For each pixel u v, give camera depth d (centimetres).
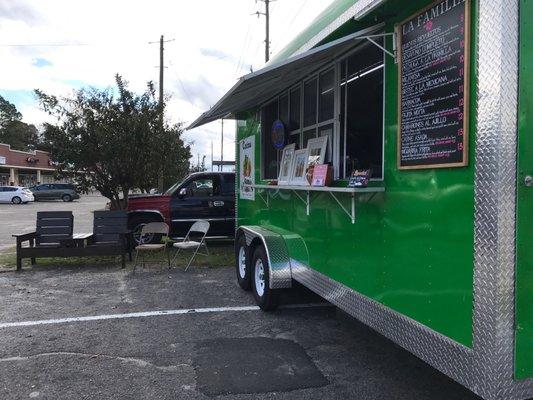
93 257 912
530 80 215
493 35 214
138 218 991
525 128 214
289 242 520
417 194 275
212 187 1036
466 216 234
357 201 351
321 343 444
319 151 436
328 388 350
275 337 461
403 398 333
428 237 264
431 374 373
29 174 5372
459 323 237
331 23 357
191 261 835
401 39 293
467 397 333
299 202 487
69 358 409
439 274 254
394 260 300
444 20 251
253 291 583
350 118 379
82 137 1112
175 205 998
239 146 751
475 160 226
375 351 423
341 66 397
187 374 376
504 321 213
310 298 604
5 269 802
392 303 302
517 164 213
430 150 262
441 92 253
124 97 1174
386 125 312
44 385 357
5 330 483
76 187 1160
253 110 670
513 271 213
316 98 455
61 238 819
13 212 2336
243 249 654
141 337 462
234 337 461
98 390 349
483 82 220
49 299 607
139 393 344
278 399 333
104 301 597
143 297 616
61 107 1121
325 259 416
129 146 1107
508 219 212
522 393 218
